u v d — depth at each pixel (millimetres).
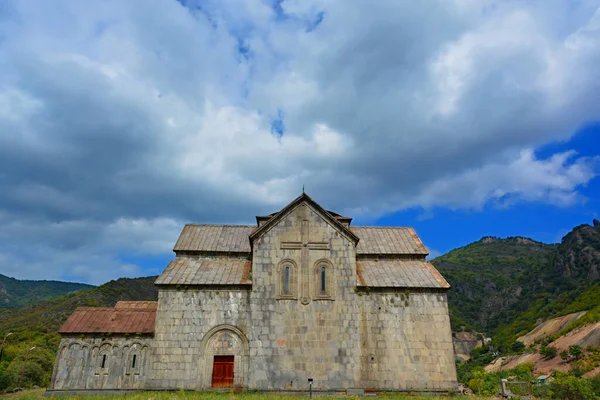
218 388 26344
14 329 87438
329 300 28391
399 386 27047
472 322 154625
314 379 26672
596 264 134375
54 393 26469
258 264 28891
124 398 23000
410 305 28938
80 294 106438
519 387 48188
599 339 84250
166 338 27297
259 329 27547
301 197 30266
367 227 36031
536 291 148625
